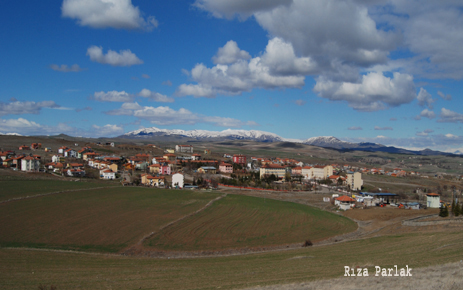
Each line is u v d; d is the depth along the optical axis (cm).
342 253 6419
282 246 8269
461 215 10144
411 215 11562
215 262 6425
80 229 9106
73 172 19888
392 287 3394
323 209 13788
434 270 3991
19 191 13262
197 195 15262
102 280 4925
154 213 11275
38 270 5584
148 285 4588
